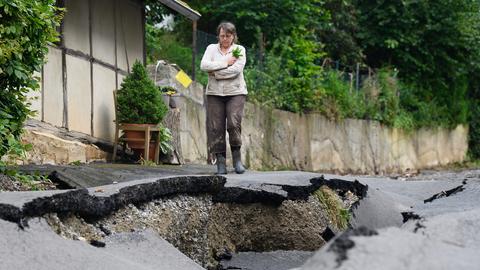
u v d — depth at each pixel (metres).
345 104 23.23
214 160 15.69
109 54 13.81
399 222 7.57
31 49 7.40
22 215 4.45
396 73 27.39
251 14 21.06
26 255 4.08
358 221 7.69
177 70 15.87
